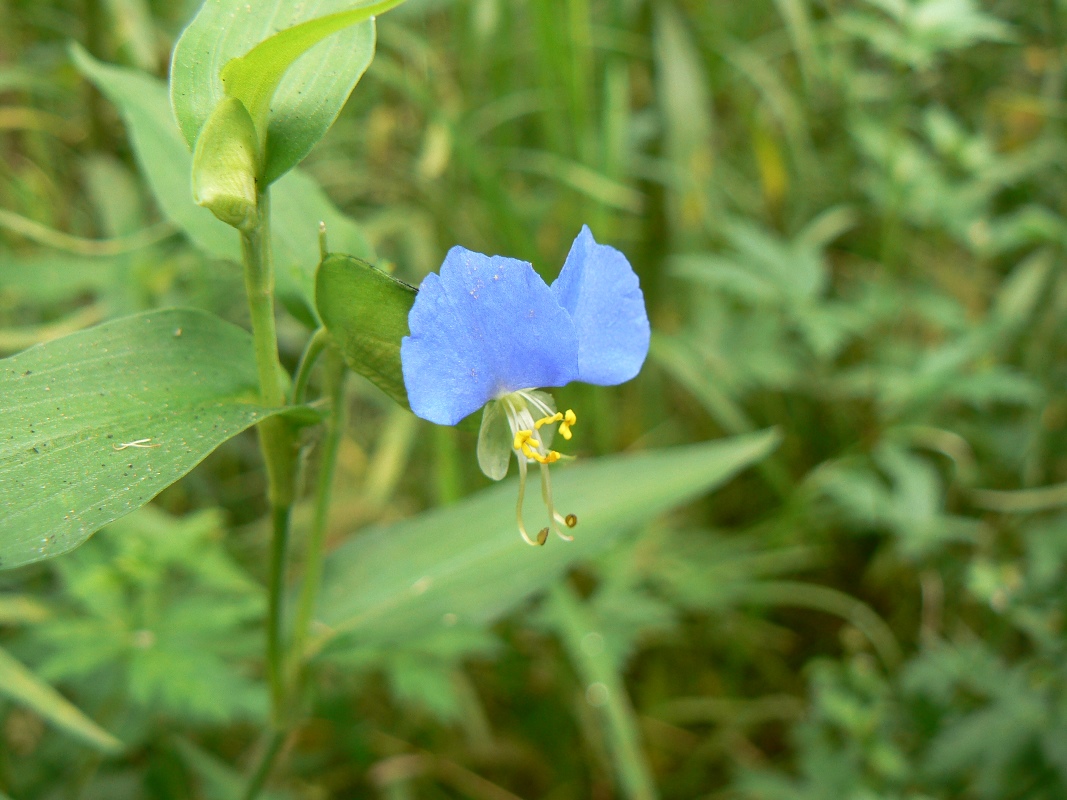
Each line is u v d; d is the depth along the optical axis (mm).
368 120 227
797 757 182
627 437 222
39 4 213
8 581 166
